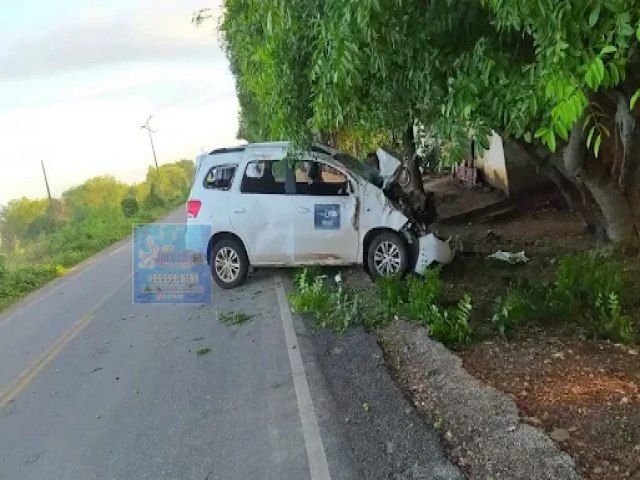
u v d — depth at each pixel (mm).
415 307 6234
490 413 3949
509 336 5500
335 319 6688
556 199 12656
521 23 3080
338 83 4012
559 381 4457
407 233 8094
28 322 10219
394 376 4984
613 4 2510
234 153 8875
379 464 3727
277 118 6566
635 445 3447
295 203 8539
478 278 7660
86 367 6906
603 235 8742
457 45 3971
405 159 10062
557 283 6355
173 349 6953
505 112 3684
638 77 4434
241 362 6090
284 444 4254
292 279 9055
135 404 5484
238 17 7598
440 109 4273
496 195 14172
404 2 3785
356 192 8305
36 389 6441
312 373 5406
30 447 4969
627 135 7539
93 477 4273
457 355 5102
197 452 4375
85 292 12234
